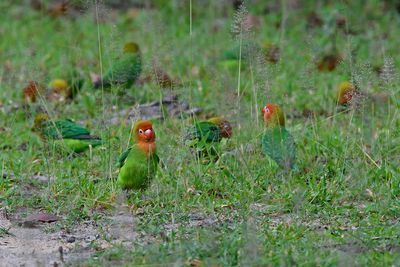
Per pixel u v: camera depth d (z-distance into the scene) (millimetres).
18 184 12664
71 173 13023
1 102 16719
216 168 12664
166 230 10672
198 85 16984
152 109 15750
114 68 16031
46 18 23688
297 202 10977
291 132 14398
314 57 15406
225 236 9984
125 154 11945
